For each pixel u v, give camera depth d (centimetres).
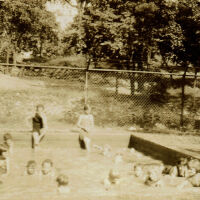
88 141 1175
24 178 816
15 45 3441
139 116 1722
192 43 2012
